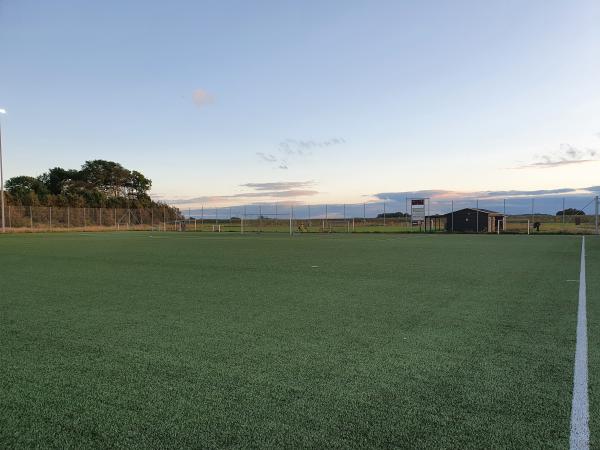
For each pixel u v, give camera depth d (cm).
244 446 225
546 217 4016
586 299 628
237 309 567
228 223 5169
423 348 394
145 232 4138
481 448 221
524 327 468
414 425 246
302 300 628
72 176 6525
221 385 307
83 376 327
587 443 226
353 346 400
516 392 292
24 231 3788
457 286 751
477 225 3753
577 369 336
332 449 221
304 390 297
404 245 1944
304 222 4969
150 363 356
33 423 254
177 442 230
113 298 647
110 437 237
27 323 493
